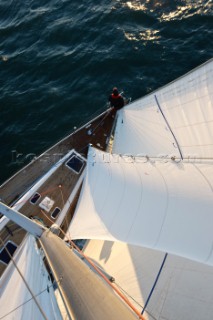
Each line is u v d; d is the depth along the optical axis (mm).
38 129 18922
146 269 8617
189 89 8922
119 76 20422
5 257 11930
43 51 22969
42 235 7742
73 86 20531
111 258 9773
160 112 10219
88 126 15938
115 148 13148
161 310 7566
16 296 9680
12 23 25672
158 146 9867
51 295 8234
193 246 5766
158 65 20438
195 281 7543
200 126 8359
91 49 22188
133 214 7746
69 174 14219
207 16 22109
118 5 24406
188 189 6797
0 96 20797
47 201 13477
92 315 4914
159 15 23031
